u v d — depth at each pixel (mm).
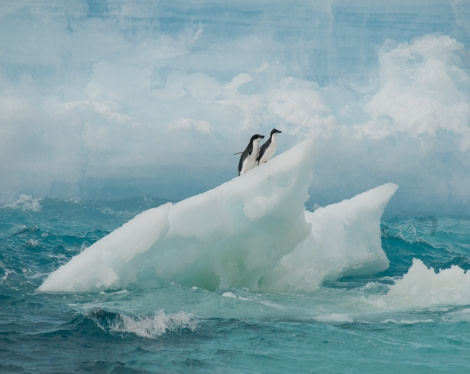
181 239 33031
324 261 39719
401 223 79625
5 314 28281
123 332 25859
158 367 22109
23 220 78750
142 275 33906
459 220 84875
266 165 34344
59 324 26766
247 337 25625
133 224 33031
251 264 35219
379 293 35406
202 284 35469
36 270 39625
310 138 33969
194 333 26031
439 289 33719
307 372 21969
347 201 43844
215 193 33688
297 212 34344
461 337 26062
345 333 26438
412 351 24266
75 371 21469
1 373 21000
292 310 30359
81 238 54406
